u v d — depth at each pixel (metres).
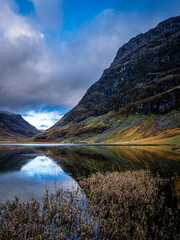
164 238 10.25
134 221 12.11
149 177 23.62
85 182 22.33
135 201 15.03
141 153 60.50
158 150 69.69
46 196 17.89
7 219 12.06
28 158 55.25
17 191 20.02
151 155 53.66
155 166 34.41
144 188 18.28
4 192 19.59
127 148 91.19
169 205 15.07
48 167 37.66
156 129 171.12
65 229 11.17
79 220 12.12
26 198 17.42
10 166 39.75
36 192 19.61
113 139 192.38
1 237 9.88
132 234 10.79
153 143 105.88
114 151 75.38
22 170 34.56
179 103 199.12
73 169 34.44
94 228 11.25
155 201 15.52
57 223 11.92
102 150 85.44
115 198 15.73
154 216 12.93
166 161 40.62
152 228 11.12
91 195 17.33
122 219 12.35
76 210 13.41
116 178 21.75
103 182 20.34
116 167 34.94
